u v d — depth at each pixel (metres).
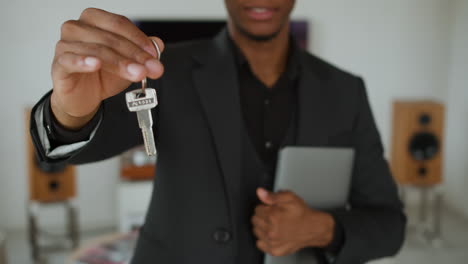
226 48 0.82
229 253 0.76
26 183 3.27
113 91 0.47
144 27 3.18
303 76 0.85
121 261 1.87
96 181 3.38
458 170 3.67
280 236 0.71
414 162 3.29
